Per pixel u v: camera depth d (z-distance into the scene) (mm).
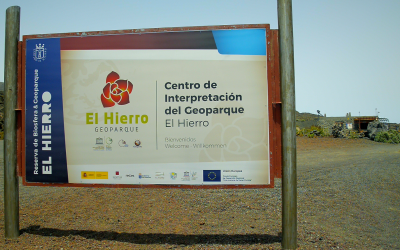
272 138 4559
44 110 4891
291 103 4293
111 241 4629
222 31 4656
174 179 4703
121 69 4793
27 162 4902
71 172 4848
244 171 4621
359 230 5109
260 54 4605
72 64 4859
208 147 4660
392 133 24656
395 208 6438
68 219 5684
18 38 4906
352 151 17609
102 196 7473
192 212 6164
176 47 4715
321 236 4805
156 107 4734
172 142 4707
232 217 5855
